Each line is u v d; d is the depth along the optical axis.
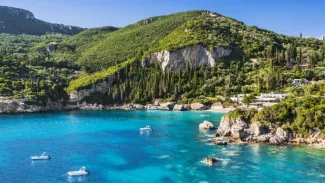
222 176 71.19
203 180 69.12
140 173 74.81
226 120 111.31
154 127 140.75
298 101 106.44
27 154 92.19
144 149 97.75
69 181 70.00
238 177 70.31
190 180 69.38
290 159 82.31
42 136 119.25
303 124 98.94
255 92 199.12
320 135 95.62
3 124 149.38
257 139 101.69
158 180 70.00
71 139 113.75
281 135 99.31
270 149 92.62
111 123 154.38
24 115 186.12
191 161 83.38
